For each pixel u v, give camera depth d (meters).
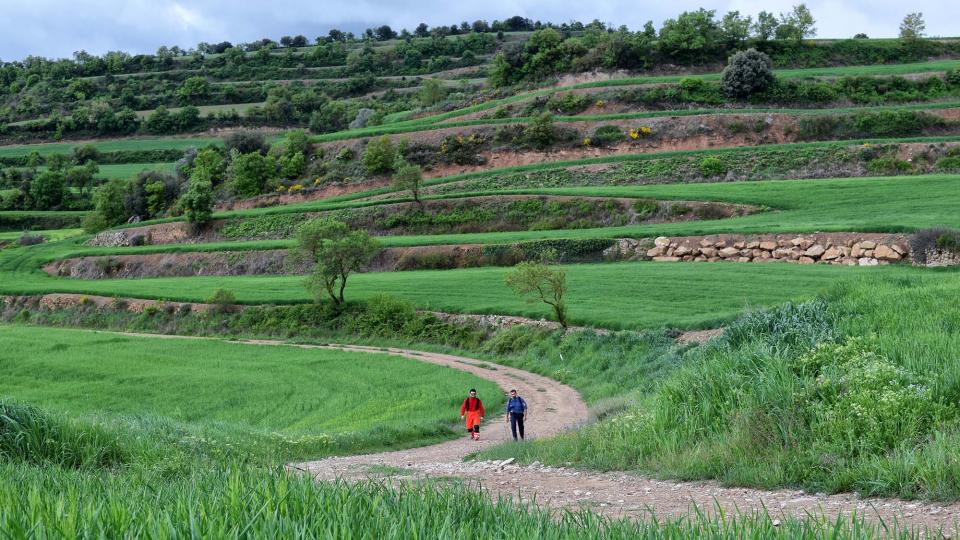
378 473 12.87
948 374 11.41
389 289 59.66
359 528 4.21
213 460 13.60
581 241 64.19
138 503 5.24
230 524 4.21
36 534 3.75
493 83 123.81
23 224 122.81
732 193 71.25
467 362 44.50
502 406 31.48
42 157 150.88
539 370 40.09
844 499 8.27
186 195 92.19
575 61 117.81
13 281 83.19
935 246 46.59
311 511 4.53
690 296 46.16
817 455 9.64
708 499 8.73
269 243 80.88
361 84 189.38
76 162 146.25
